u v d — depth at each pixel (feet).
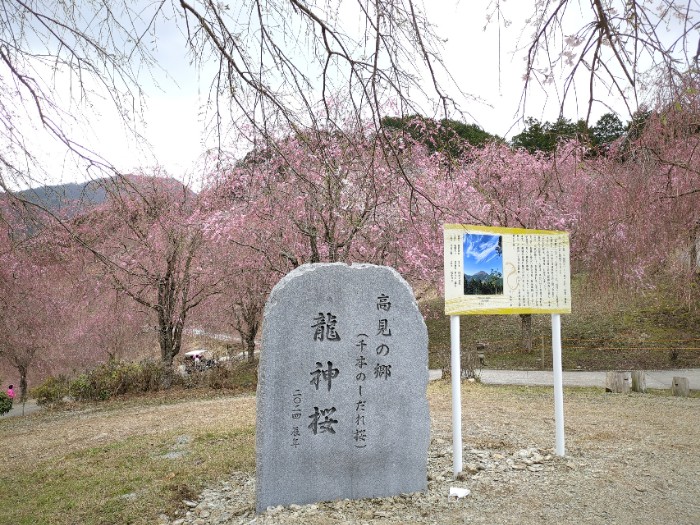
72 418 37.42
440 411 29.86
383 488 16.29
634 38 8.79
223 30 10.92
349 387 16.22
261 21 10.97
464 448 21.31
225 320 59.16
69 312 45.39
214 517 15.55
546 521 14.14
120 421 32.91
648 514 14.43
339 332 16.28
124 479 19.26
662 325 63.98
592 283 47.75
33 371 55.42
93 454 23.77
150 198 32.58
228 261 45.11
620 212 34.06
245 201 37.60
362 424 16.26
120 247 39.78
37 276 35.65
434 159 35.42
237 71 11.18
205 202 43.37
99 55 11.18
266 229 37.83
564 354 58.18
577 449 20.52
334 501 15.78
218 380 47.96
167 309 46.09
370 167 13.06
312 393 15.88
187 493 17.52
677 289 44.73
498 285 18.71
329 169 13.19
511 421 26.61
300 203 33.32
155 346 64.80
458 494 16.05
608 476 17.29
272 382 15.55
